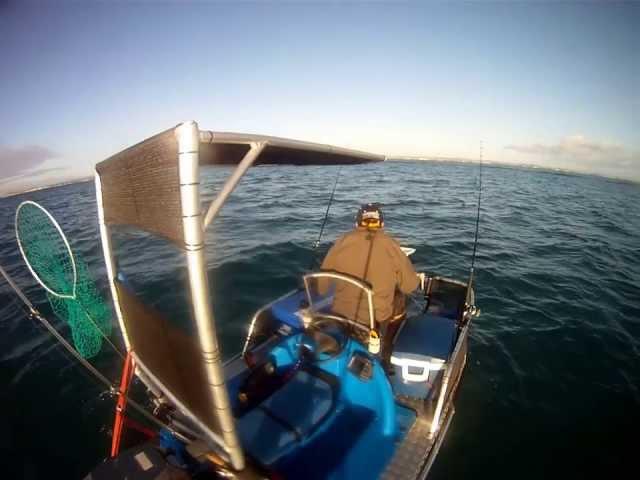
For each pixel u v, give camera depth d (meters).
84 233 10.96
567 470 3.46
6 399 4.10
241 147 1.68
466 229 12.11
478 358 5.00
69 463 3.37
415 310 4.37
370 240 3.09
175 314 5.82
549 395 4.39
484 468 3.46
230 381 3.11
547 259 9.52
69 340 5.19
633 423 4.02
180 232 1.16
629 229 14.63
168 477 1.76
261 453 2.32
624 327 6.00
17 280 7.53
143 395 4.09
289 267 7.68
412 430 2.72
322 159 2.81
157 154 1.19
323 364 2.89
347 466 2.38
